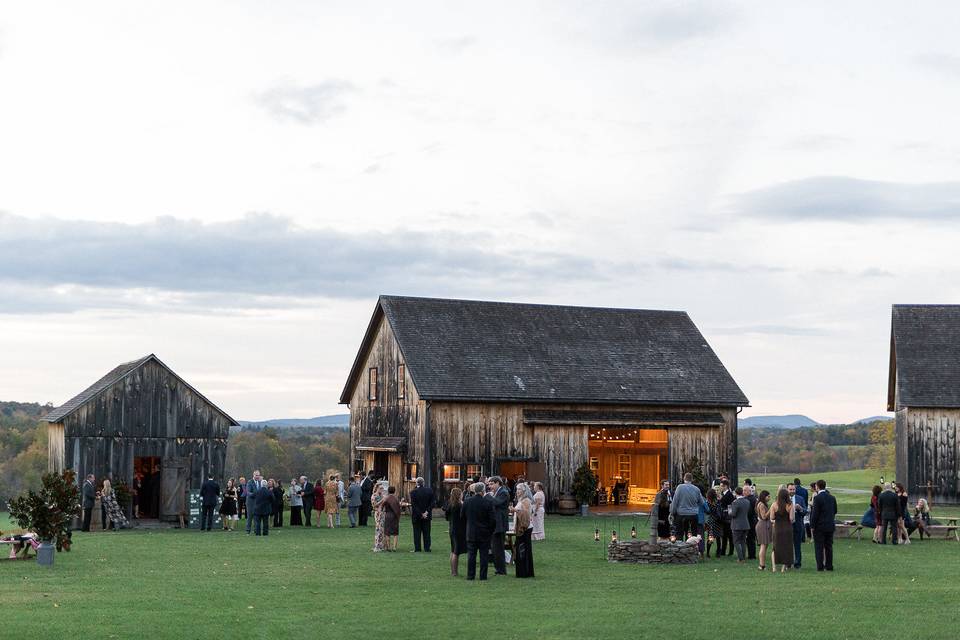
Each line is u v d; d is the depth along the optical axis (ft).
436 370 148.25
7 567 78.64
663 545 82.33
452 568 74.43
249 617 55.21
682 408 161.17
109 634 49.96
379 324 161.99
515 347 157.69
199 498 122.31
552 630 52.19
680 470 159.84
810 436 434.71
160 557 85.92
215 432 133.59
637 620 55.16
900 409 171.22
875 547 99.76
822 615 57.21
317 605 59.57
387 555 87.71
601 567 80.23
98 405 127.24
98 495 121.29
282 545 97.09
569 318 167.63
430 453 145.59
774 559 78.18
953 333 171.73
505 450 150.10
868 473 360.48
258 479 111.04
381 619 54.95
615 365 161.38
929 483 163.73
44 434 262.88
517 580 71.72
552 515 150.30
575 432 154.61
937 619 56.18
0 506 248.73
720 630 52.60
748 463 415.23
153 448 130.00
